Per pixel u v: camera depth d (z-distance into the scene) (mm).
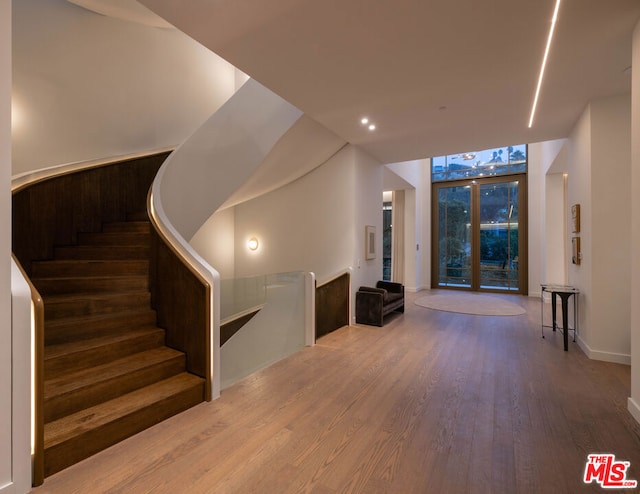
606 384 3033
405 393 2855
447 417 2461
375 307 5266
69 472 1826
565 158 6090
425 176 9703
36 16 3990
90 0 4113
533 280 8250
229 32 2447
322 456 1997
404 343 4332
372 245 6020
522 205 8586
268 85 3264
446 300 7637
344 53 2725
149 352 2848
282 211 6195
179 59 5695
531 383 3062
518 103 3689
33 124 3949
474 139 4930
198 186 4496
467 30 2434
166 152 5344
